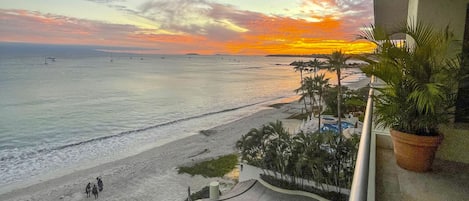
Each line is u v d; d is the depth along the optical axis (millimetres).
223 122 32938
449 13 2986
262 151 14578
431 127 2686
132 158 21062
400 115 2723
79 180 17328
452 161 3107
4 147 23766
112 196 15188
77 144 24875
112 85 64688
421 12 3121
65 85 61469
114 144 24938
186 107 43188
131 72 101438
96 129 30062
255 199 12695
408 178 2744
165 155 21578
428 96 2352
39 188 16281
